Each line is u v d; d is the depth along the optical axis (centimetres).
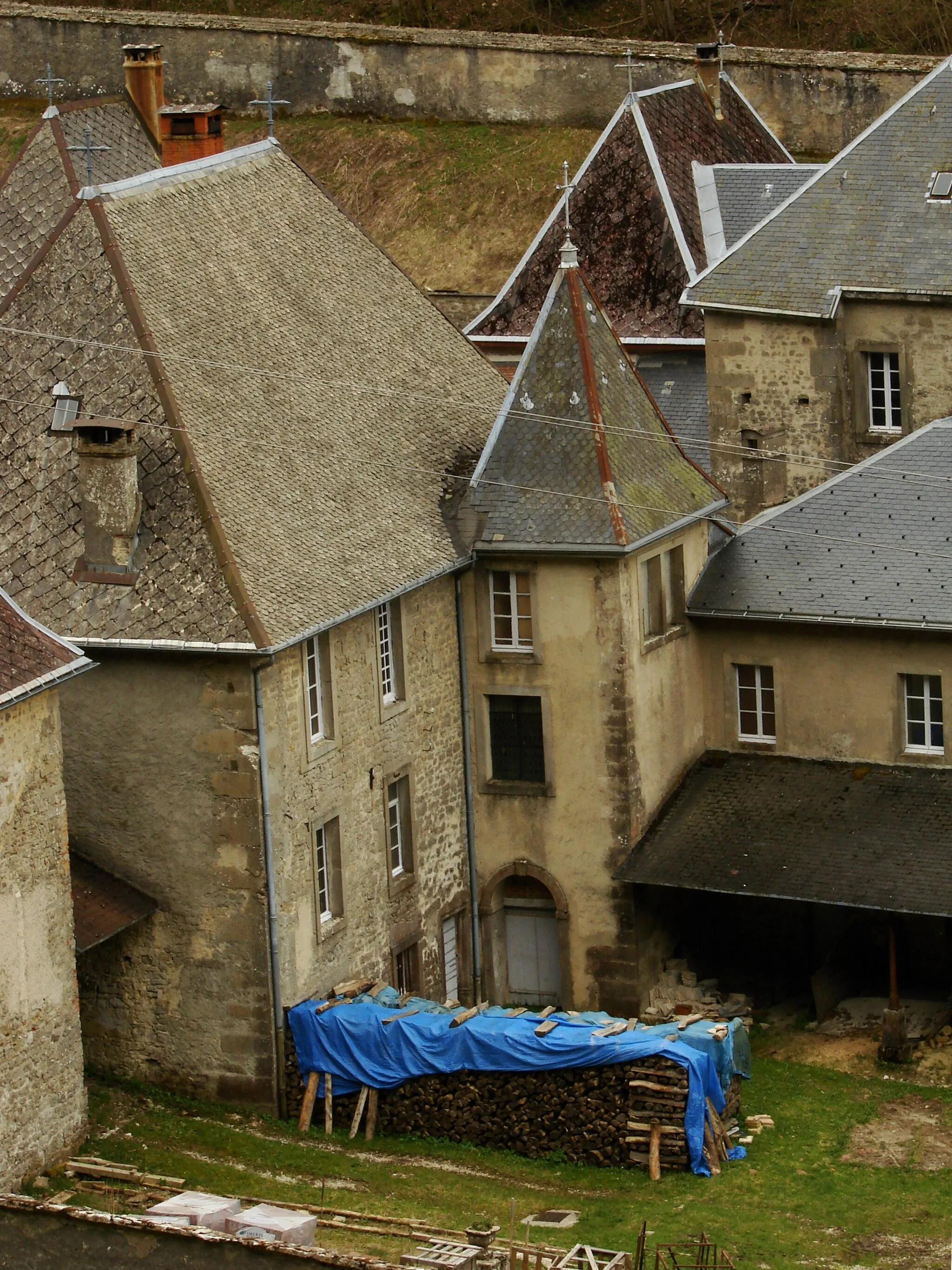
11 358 5394
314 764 5291
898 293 6706
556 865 5903
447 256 9394
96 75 10431
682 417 7225
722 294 6956
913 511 6009
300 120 10200
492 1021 5212
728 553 6122
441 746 5819
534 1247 4406
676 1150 5031
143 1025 5334
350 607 5269
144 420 5244
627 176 7575
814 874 5662
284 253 5922
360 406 5775
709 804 5962
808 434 6950
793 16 10081
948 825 5728
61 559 5209
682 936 6134
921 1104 5362
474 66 9881
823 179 6994
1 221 6197
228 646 5012
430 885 5803
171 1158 4956
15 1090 4678
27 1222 4094
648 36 10262
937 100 6969
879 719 5934
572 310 5850
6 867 4622
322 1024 5231
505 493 5772
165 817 5216
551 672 5816
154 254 5519
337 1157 5103
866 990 5944
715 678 6106
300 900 5281
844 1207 4853
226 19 10262
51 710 4728
